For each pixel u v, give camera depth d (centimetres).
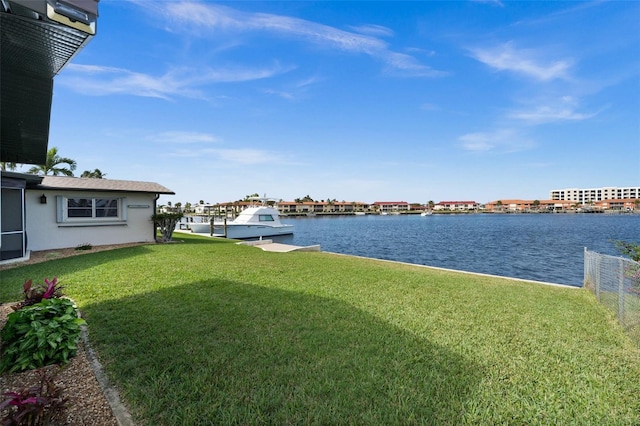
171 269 809
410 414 243
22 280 657
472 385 288
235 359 327
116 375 291
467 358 342
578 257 2034
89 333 386
